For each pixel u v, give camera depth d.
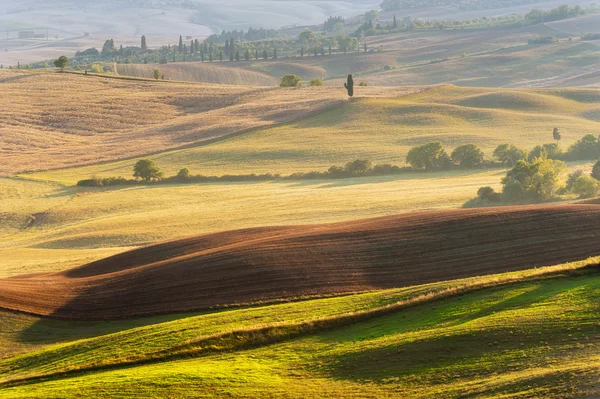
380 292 65.69
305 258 80.94
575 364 43.34
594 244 82.62
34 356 58.66
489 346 48.19
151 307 71.19
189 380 47.31
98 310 71.69
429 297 60.69
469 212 96.94
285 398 44.31
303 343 54.59
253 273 77.12
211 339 55.47
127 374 49.81
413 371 46.66
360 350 51.00
